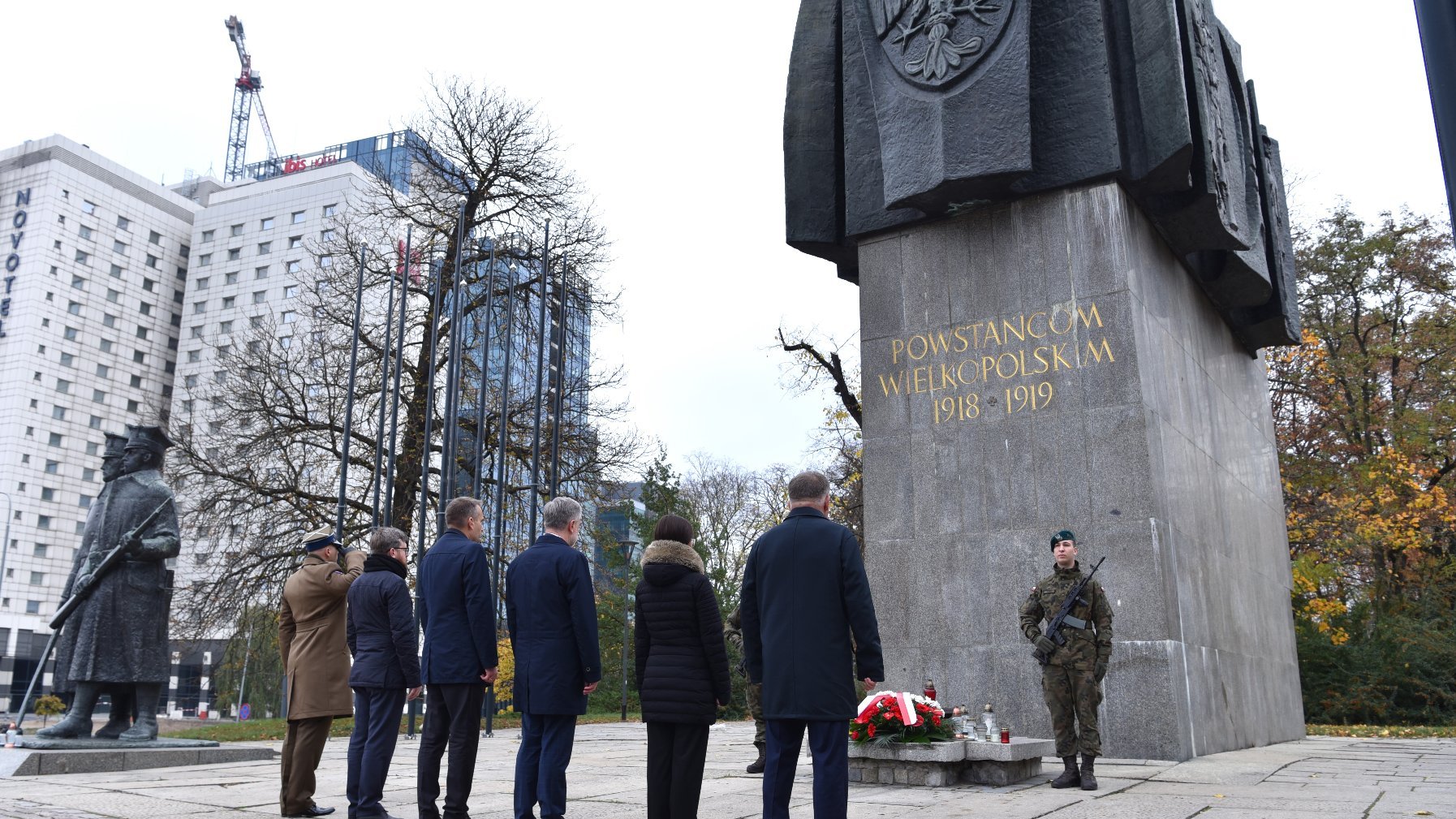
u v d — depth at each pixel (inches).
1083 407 459.5
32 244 3240.7
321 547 293.4
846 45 544.7
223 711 2576.3
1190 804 280.5
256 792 336.8
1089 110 475.5
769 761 210.1
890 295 518.3
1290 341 673.0
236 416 983.0
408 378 1032.2
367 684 261.9
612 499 1048.8
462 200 994.1
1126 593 433.7
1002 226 493.7
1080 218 474.3
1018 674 449.4
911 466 494.6
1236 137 581.3
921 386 500.1
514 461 995.3
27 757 405.1
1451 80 117.9
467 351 1010.1
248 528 951.0
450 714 250.5
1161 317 500.1
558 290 981.2
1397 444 1010.1
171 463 994.1
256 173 3863.2
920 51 494.6
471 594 252.4
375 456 970.1
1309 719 850.8
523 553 250.8
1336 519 929.5
